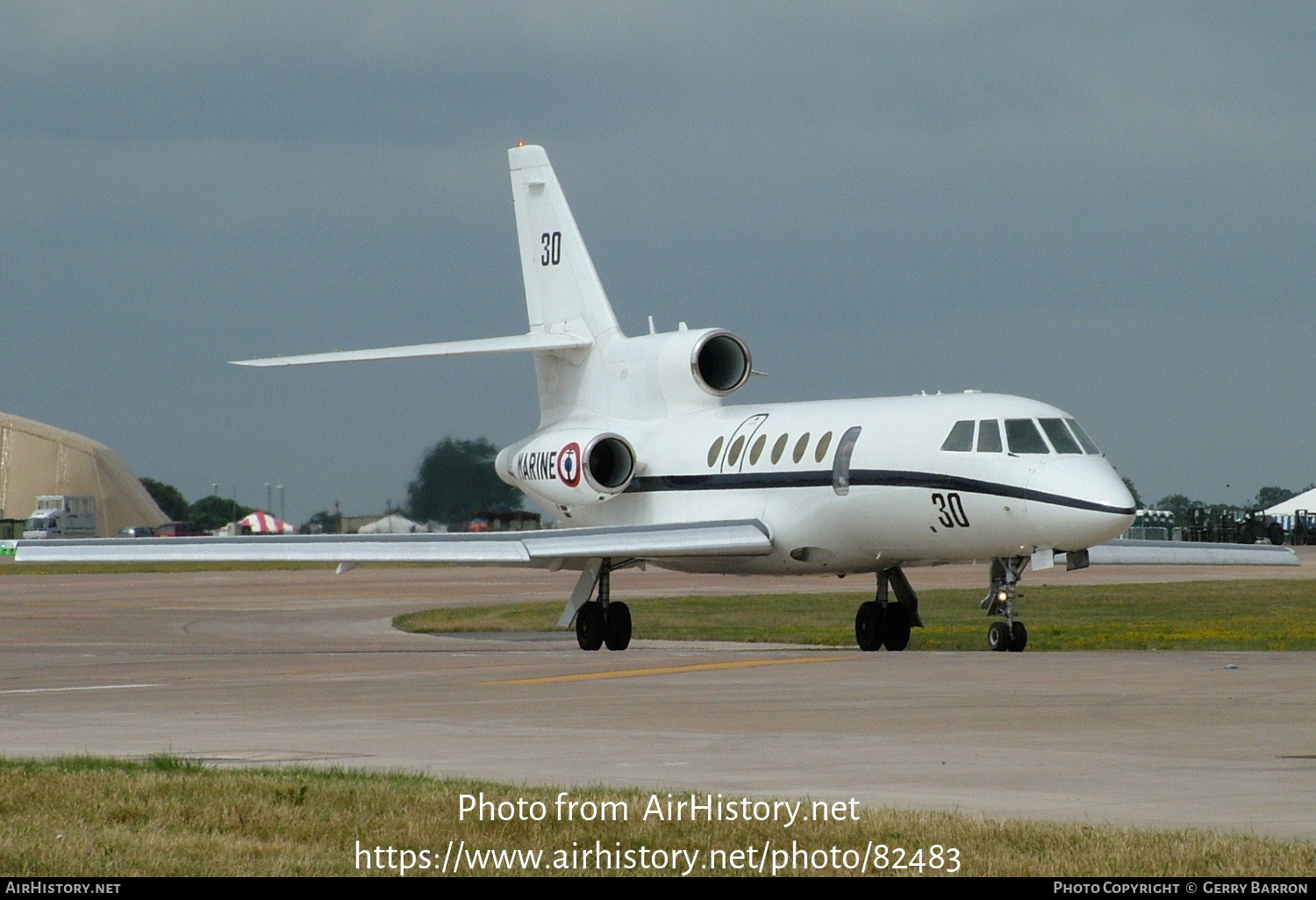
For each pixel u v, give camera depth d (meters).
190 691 73.12
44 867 34.88
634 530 101.88
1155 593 162.00
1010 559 96.12
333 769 45.91
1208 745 50.16
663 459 112.81
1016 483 90.88
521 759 48.94
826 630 123.00
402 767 47.72
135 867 34.91
